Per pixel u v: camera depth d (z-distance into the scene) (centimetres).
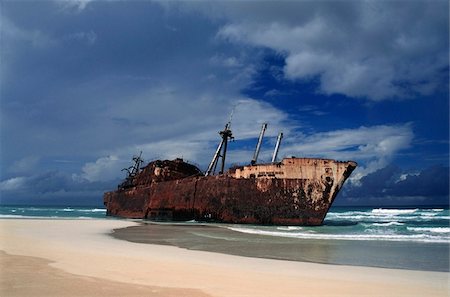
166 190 3766
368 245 1758
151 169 4366
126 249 1497
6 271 935
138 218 4178
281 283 891
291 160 3023
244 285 857
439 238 2055
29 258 1154
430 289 868
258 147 3588
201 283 863
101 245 1614
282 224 2956
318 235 2211
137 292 759
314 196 2942
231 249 1589
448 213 7762
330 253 1491
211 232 2395
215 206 3238
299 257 1386
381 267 1188
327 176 2942
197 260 1244
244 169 3180
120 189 4956
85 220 3662
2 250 1336
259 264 1197
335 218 5503
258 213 3023
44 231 2288
